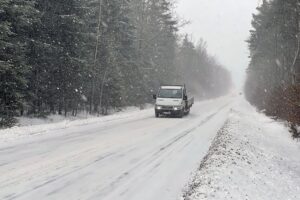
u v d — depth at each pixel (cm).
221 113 3534
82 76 3058
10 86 2070
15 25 2195
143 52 4756
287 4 2755
